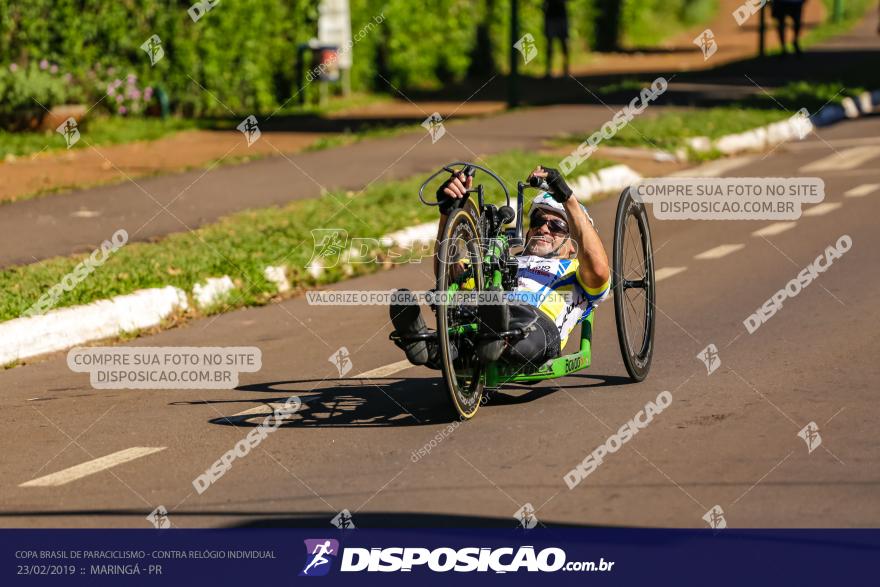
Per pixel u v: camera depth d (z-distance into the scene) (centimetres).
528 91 3262
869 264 1318
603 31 4694
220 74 2708
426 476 730
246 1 2725
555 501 683
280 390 946
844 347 997
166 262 1312
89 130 2361
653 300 950
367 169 1942
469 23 3622
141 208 1656
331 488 716
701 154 2138
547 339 848
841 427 794
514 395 898
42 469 774
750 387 894
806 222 1580
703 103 2694
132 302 1185
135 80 2553
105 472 762
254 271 1314
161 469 764
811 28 5678
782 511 657
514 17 2795
